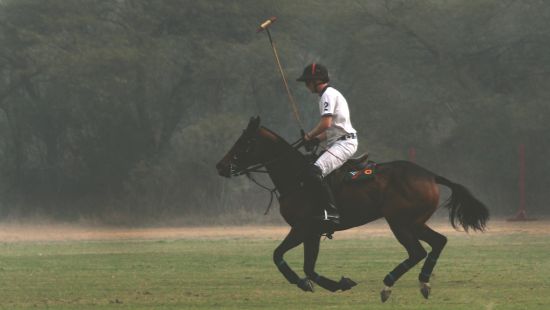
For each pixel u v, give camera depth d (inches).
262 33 3223.4
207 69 3112.7
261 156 870.4
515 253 1390.3
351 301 825.5
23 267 1216.8
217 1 3152.1
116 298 855.7
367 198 863.1
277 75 3134.8
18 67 3228.3
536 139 3046.3
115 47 3070.9
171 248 1632.6
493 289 905.5
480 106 3053.6
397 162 888.3
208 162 3024.1
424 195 861.8
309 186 844.6
